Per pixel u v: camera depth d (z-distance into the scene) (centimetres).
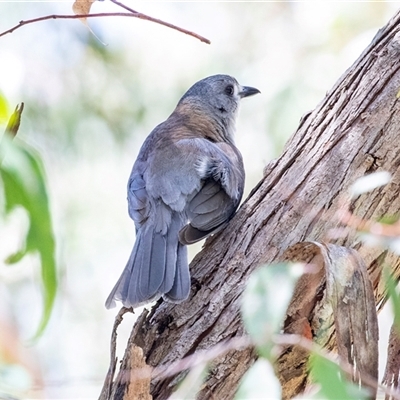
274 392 488
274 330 496
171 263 847
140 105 1584
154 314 740
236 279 721
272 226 730
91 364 1529
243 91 1255
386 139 707
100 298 1566
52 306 453
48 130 1486
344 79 770
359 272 590
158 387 681
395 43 752
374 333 582
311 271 640
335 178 713
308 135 763
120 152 1552
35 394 692
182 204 924
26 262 1447
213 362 662
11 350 1247
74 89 1527
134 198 955
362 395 514
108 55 1571
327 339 655
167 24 679
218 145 1039
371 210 690
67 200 1516
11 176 424
